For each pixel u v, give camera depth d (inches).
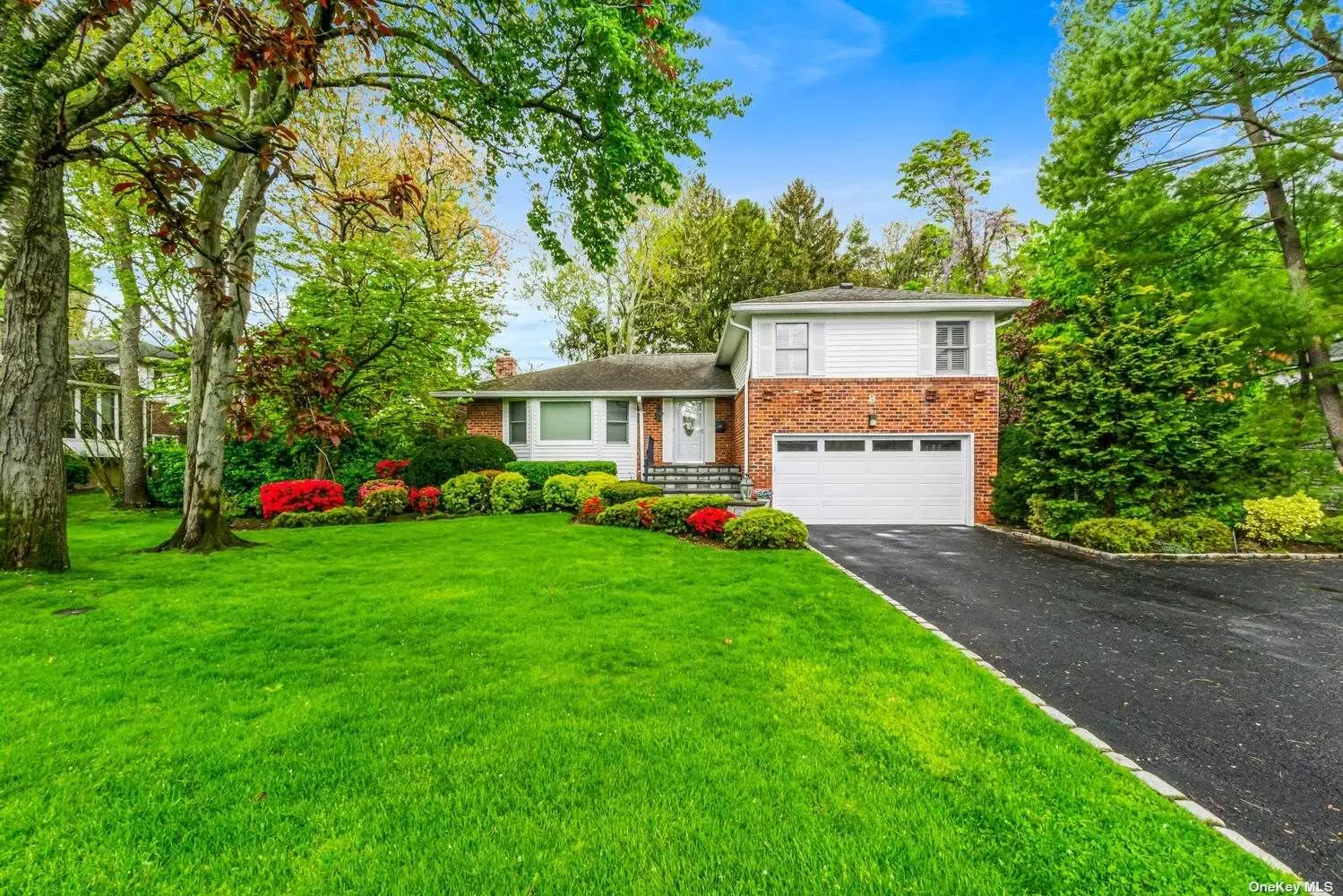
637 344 1143.0
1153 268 466.0
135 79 126.3
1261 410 428.8
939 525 483.5
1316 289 390.9
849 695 137.3
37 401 258.8
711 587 240.5
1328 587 263.4
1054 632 198.5
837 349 507.2
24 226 147.3
